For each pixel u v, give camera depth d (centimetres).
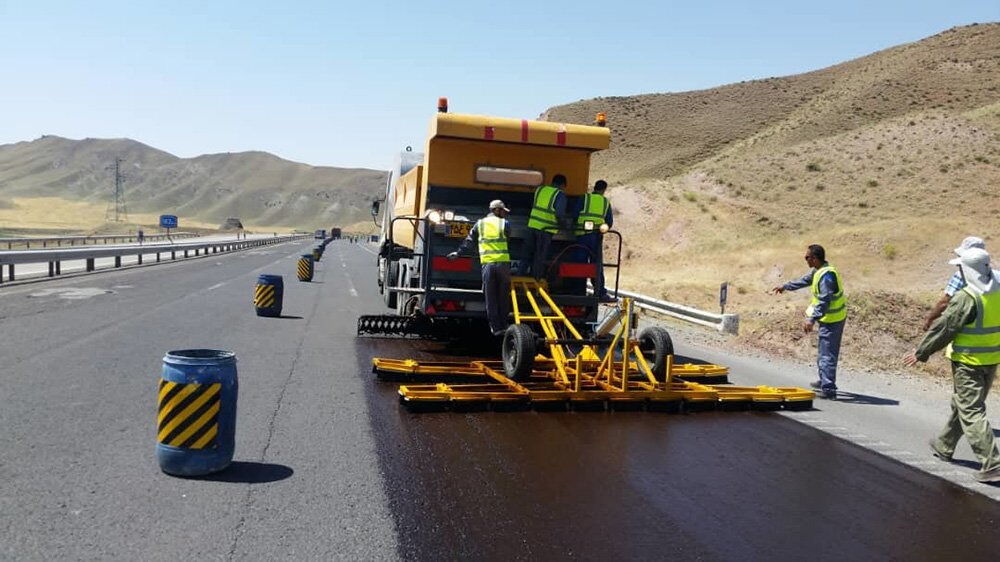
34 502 514
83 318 1444
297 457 643
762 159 5722
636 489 601
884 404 1025
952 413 730
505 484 597
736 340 1602
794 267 3541
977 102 6581
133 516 498
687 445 746
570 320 1161
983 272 693
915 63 8081
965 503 610
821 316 1031
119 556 438
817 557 486
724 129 8700
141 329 1335
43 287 2062
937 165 4875
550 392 873
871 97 7450
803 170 5303
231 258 4519
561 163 1204
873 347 1554
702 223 4478
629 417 862
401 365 985
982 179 4544
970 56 7794
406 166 1977
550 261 1157
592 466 657
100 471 584
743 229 4341
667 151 8462
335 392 905
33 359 1012
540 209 1120
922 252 3541
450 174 1181
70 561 429
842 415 933
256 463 623
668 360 957
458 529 501
